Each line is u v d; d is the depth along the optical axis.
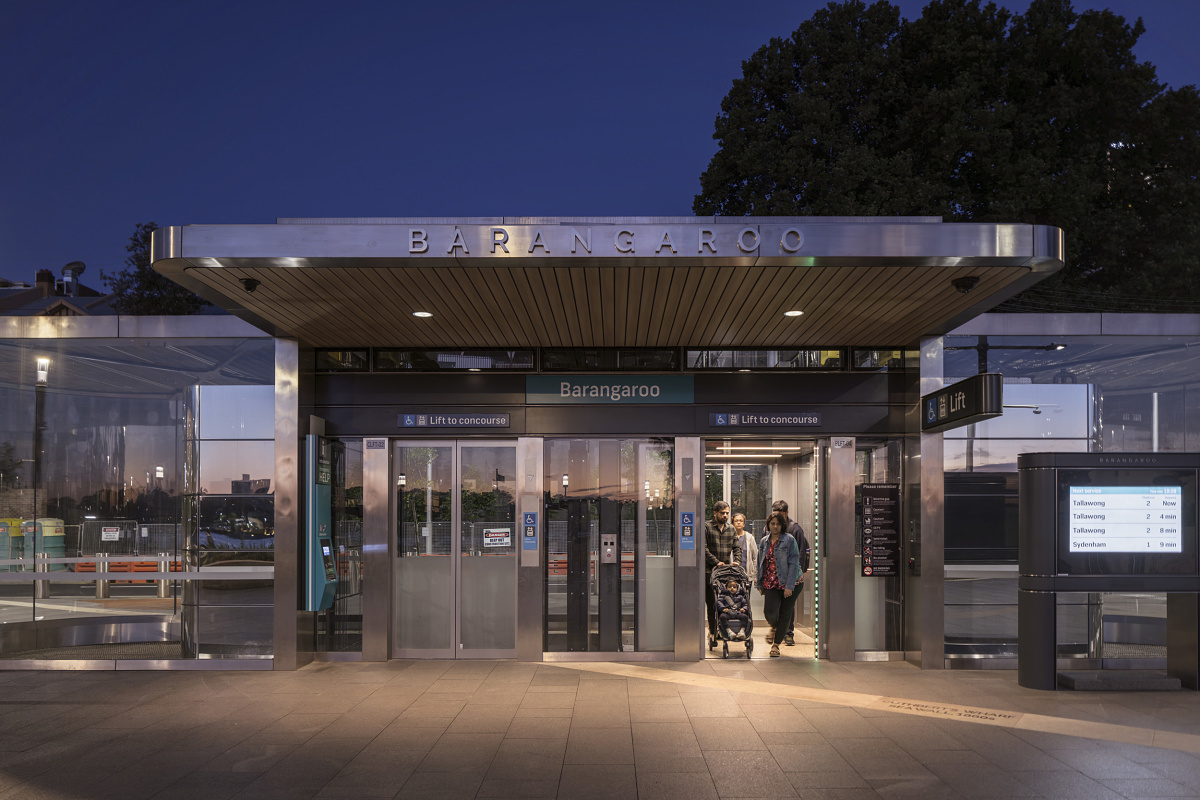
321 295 7.75
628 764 6.38
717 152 25.98
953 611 9.98
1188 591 8.80
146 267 32.06
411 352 10.50
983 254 6.52
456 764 6.38
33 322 10.23
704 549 10.52
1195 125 24.28
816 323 9.08
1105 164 24.28
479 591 10.45
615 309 8.37
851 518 10.28
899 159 23.11
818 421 10.39
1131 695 8.55
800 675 9.43
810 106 24.20
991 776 6.10
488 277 7.15
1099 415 10.33
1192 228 22.89
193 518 10.08
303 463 10.02
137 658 9.98
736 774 6.16
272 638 9.85
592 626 10.34
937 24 25.03
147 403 10.27
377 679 9.23
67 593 10.12
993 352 10.25
